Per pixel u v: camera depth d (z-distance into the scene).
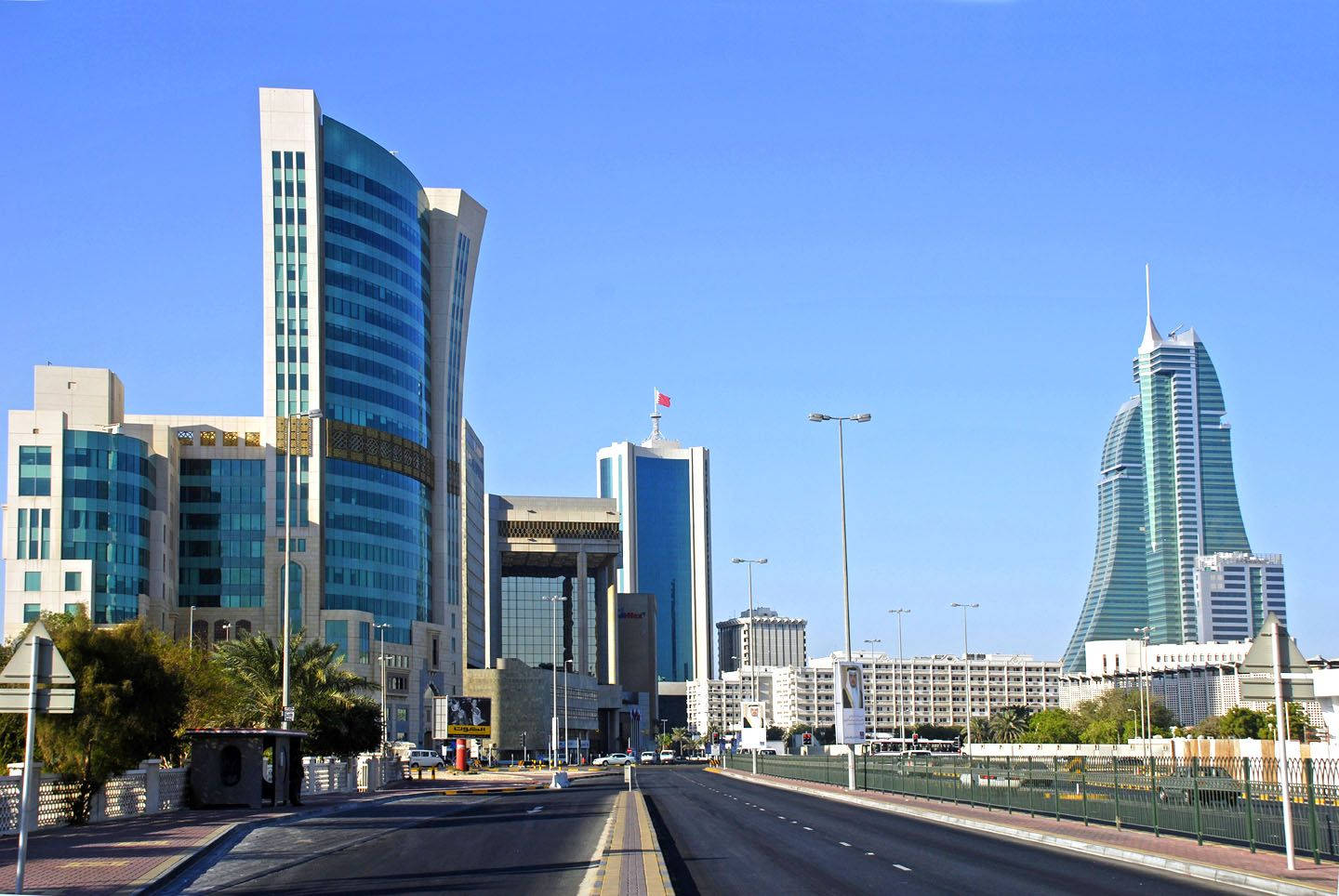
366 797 71.88
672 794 78.12
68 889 26.20
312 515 164.12
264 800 61.75
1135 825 40.28
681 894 25.53
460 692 199.38
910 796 66.75
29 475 139.62
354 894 26.44
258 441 164.88
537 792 83.38
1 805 40.03
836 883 27.50
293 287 168.12
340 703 86.50
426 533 188.25
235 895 26.59
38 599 137.88
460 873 30.44
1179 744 111.94
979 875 29.08
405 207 184.38
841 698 77.50
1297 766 32.69
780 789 85.31
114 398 151.50
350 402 171.25
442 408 195.38
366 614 164.62
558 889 26.77
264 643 85.00
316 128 171.12
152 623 146.62
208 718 72.56
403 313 181.62
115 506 142.25
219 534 162.88
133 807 51.50
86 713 45.81
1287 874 26.94
